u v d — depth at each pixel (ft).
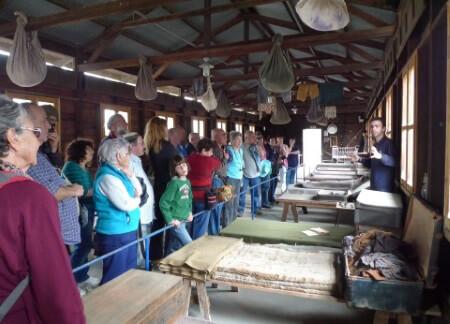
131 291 6.07
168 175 11.62
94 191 8.12
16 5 16.92
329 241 9.86
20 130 3.35
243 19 28.25
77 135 22.50
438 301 6.66
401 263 6.71
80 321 3.28
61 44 21.20
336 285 7.00
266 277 7.39
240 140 17.21
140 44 25.32
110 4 13.64
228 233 10.66
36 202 3.12
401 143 12.82
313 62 35.09
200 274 7.69
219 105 31.68
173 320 6.29
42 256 3.06
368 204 10.18
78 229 7.73
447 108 5.96
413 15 9.70
